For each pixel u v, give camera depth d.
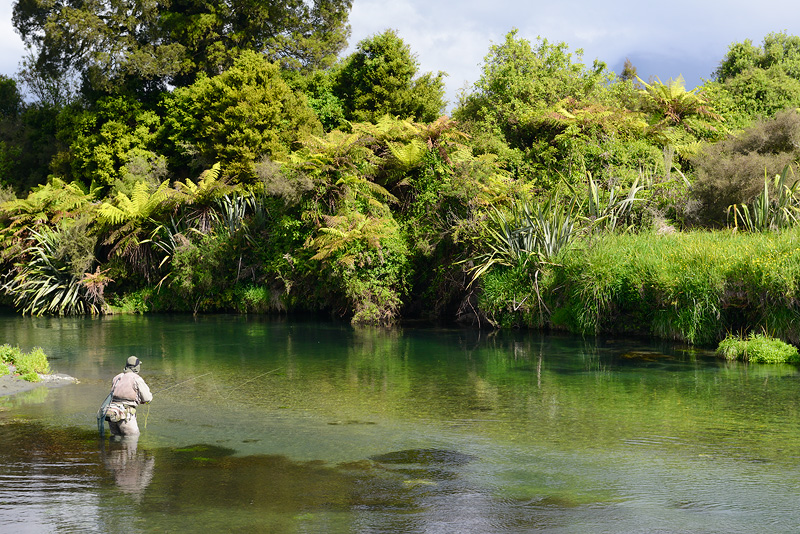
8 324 21.03
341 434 8.15
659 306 15.74
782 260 13.20
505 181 21.73
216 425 8.60
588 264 16.48
